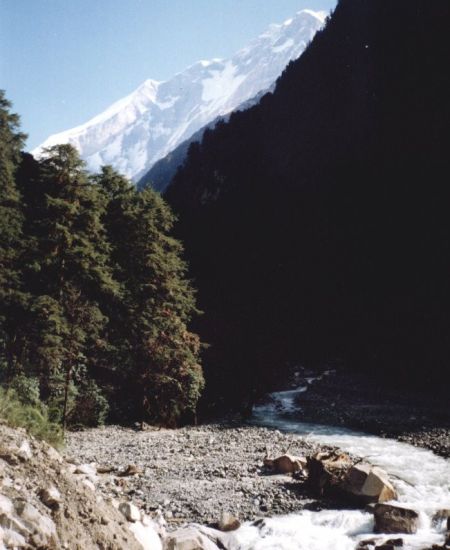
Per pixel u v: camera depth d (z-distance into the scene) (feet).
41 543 20.49
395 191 262.26
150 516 38.96
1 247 89.66
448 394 147.54
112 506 28.45
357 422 105.19
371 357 214.48
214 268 287.48
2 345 85.61
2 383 78.02
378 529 41.01
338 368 212.02
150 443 79.41
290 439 84.48
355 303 255.50
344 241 285.02
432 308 204.23
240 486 51.85
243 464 62.69
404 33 290.35
